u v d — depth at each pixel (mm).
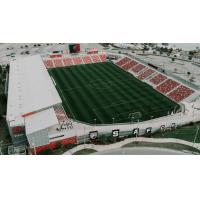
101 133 83812
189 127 90750
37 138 75562
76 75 139500
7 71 140000
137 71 140500
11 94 95812
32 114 83625
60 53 173000
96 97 111125
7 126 88375
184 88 113438
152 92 116625
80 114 96000
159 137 84625
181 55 179250
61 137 79250
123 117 94062
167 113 97000
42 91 98062
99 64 158625
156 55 179625
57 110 97812
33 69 123438
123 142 81938
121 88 121062
